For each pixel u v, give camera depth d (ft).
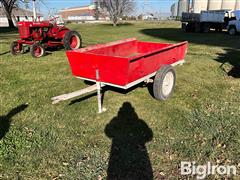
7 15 108.99
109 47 20.36
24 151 12.42
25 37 34.17
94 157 12.01
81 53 15.90
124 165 11.51
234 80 23.85
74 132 14.21
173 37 63.10
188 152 12.37
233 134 13.85
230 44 48.83
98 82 16.07
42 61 30.71
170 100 18.44
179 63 21.68
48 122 15.30
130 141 13.34
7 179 10.75
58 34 37.11
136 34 71.87
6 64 29.35
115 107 17.16
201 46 45.70
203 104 17.95
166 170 11.25
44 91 20.30
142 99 18.43
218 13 79.87
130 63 14.48
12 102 18.19
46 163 11.65
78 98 18.56
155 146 12.87
